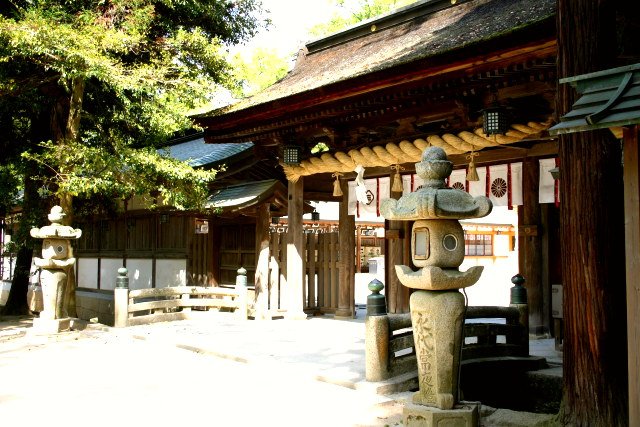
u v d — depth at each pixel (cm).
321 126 1172
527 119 911
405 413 534
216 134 1329
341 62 1297
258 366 821
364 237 3031
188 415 593
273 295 1371
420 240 538
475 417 525
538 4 914
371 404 626
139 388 707
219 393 680
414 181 1225
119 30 1190
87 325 1213
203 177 1223
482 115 934
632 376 411
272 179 1434
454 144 984
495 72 812
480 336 817
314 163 1235
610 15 534
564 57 544
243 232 1437
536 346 984
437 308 526
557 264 1088
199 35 1259
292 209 1331
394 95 955
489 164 1133
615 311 506
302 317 1330
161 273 1616
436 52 833
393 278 1317
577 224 520
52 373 795
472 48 798
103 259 1897
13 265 2280
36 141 1462
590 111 411
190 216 1505
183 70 1222
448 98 962
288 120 1164
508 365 804
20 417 589
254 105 1158
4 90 1218
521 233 1088
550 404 768
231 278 1465
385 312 709
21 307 1603
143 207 1673
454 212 514
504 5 1052
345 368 771
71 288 1338
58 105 1374
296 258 1330
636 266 410
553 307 1074
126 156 1166
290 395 666
